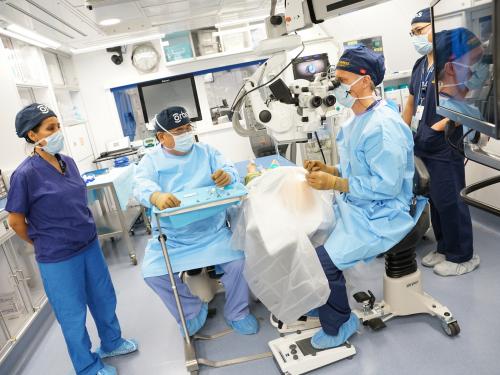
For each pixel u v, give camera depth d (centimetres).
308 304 165
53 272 174
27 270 277
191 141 201
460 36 135
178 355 205
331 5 129
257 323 215
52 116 171
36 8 188
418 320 199
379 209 170
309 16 134
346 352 178
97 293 195
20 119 166
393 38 425
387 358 177
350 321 188
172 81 457
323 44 358
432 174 227
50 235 172
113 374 193
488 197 283
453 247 235
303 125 142
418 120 229
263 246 164
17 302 247
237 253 199
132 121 477
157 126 196
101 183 324
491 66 104
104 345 208
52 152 174
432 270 244
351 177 171
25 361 224
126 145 450
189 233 206
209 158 216
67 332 182
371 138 162
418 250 272
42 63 367
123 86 459
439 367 167
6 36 311
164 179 209
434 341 182
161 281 198
